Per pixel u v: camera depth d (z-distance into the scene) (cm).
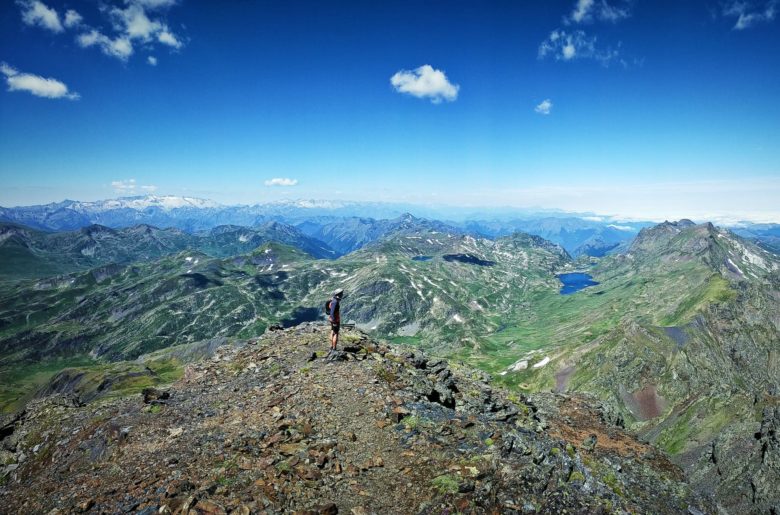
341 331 4003
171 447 2077
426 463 1808
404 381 2816
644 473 2448
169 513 1486
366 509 1509
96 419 2784
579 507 1609
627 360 19962
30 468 2584
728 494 5856
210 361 3553
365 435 2050
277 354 3397
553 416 3600
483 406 2959
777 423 6097
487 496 1573
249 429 2158
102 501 1669
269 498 1539
